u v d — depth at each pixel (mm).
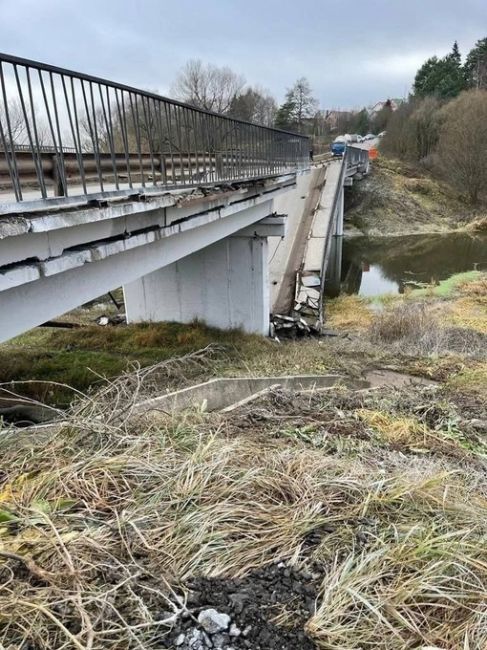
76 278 5609
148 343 12477
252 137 10844
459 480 3438
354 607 2023
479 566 2240
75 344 12227
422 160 51250
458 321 15555
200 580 2148
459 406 6227
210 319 14008
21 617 1818
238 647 1845
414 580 2137
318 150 67812
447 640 1924
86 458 2936
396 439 4609
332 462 3260
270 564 2285
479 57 78688
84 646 1723
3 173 4773
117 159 7090
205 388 6227
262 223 13148
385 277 26516
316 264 21500
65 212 4301
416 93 82188
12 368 10023
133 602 1988
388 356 10859
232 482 2826
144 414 3830
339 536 2461
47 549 2156
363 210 42750
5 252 4102
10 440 3271
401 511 2672
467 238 36750
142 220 6449
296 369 9359
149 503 2566
